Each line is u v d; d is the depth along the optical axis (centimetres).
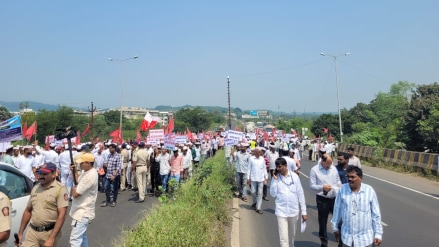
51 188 520
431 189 1509
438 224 918
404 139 3167
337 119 6762
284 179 648
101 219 973
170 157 1347
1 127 1134
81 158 602
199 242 636
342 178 749
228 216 957
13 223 582
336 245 752
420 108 3002
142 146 1255
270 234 842
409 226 898
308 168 2581
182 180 1407
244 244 764
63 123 5162
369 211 473
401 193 1405
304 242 774
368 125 6253
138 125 7538
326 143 3369
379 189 1506
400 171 2194
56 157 1327
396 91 7512
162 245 584
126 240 640
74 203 598
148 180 1573
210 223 789
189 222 709
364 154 2956
